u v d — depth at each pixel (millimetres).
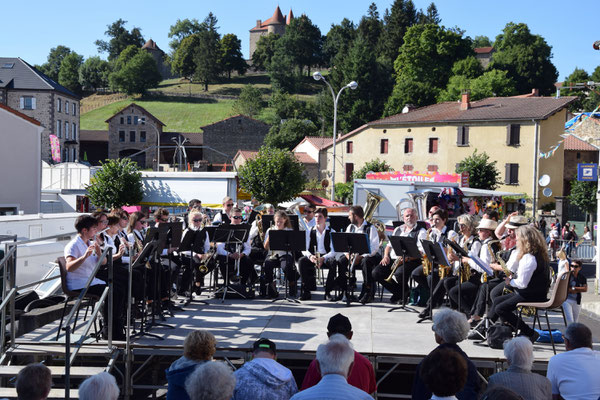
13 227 12883
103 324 7684
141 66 140500
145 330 7938
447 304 9344
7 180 24969
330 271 10266
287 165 38781
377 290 11820
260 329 8102
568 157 47750
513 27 86438
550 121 45125
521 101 48406
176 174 28234
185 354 5016
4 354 7023
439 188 22297
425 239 8688
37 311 8844
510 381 4758
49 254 12609
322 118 87938
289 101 109250
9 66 82938
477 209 27500
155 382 8523
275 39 166500
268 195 38281
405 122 51625
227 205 12891
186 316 8969
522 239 7035
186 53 158125
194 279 10797
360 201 22141
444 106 53625
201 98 139625
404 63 83562
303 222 10781
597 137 18312
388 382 8836
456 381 3795
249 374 4812
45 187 50938
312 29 146750
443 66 80938
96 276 7602
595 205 37812
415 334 7852
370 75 84250
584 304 15484
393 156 52969
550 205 44594
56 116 82562
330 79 92438
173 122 124750
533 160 44531
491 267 7520
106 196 37188
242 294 10500
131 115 103062
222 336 7676
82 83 154375
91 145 107250
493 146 46469
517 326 7305
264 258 11016
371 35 122875
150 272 8641
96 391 4059
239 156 70750
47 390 4340
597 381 5016
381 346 7211
